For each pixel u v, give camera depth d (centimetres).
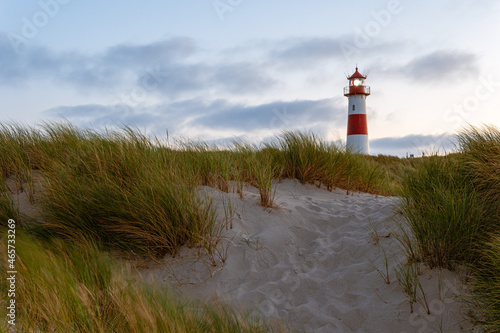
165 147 611
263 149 797
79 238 423
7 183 540
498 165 475
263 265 451
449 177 509
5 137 609
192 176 554
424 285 359
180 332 257
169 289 376
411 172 582
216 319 298
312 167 746
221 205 536
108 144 562
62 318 250
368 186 823
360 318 348
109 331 254
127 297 288
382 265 412
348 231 521
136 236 439
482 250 356
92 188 474
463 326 310
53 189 475
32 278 297
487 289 318
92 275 339
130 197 457
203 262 436
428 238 393
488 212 413
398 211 517
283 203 602
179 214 460
